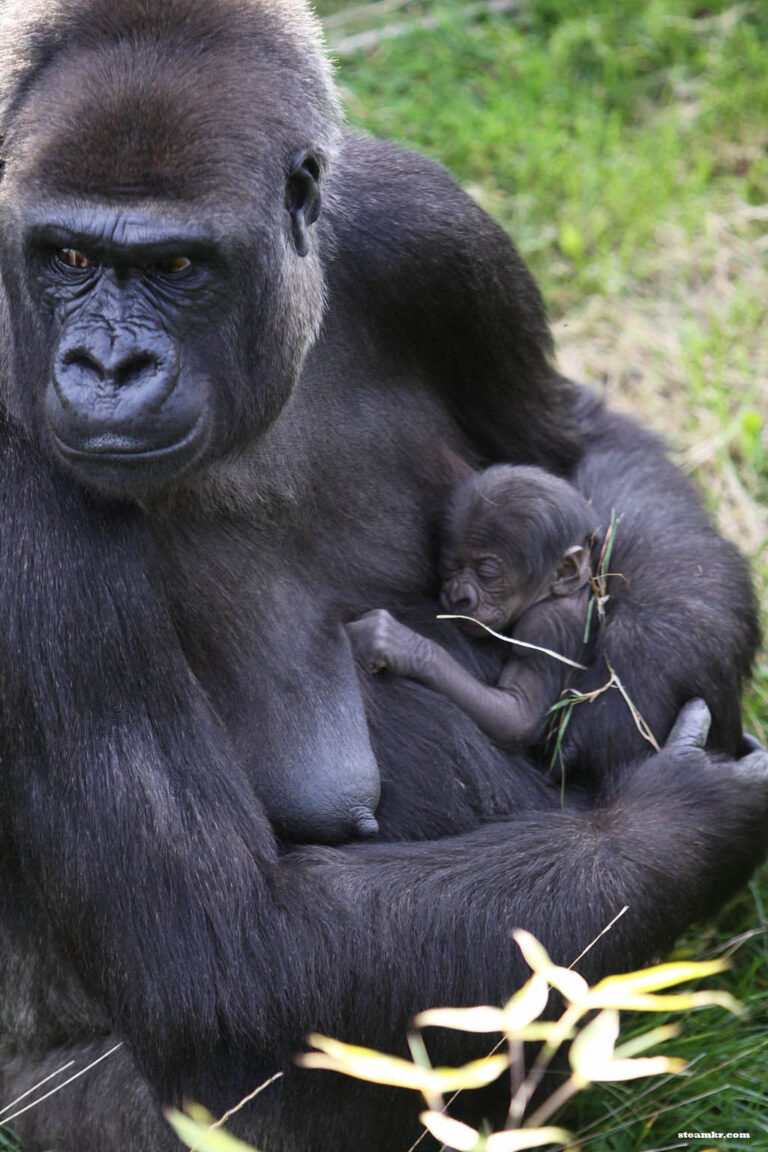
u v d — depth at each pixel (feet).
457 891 31.48
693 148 63.00
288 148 29.48
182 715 30.60
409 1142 32.89
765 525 49.75
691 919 34.09
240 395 29.63
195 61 28.63
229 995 30.12
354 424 35.83
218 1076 30.94
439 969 30.94
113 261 27.66
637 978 21.04
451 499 37.88
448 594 37.17
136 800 29.78
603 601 37.32
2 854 32.83
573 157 61.98
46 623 29.66
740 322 56.70
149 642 30.27
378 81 65.00
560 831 33.04
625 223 60.59
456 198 37.68
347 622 35.37
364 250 35.88
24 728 29.99
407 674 34.94
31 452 29.94
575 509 37.14
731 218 59.98
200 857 30.09
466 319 37.91
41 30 29.07
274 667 33.40
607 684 36.55
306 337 31.65
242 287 28.73
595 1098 34.94
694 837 33.68
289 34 30.55
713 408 53.42
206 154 27.76
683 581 37.93
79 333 27.81
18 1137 35.53
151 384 27.78
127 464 27.89
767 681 44.73
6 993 35.22
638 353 56.49
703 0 68.03
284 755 33.24
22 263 28.50
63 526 29.86
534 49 66.39
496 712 35.86
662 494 40.73
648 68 66.54
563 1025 21.35
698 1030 36.37
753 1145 33.27
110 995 30.68
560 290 58.65
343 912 30.78
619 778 35.81
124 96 27.73
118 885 29.94
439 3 68.03
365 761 33.65
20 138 28.32
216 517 32.73
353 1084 31.53
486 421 40.29
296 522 34.14
